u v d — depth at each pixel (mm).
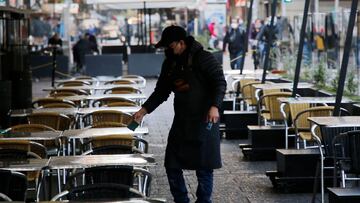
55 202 5867
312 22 18453
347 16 15586
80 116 12805
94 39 34562
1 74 19797
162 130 16688
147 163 7512
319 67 16688
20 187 7172
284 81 18469
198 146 8086
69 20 37000
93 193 6355
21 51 20875
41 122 11797
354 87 14539
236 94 18297
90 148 9109
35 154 8477
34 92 25281
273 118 13734
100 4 29891
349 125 9070
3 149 8266
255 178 11352
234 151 13906
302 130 12031
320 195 10109
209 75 8062
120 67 30641
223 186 10812
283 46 21844
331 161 10320
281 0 23109
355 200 7750
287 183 10289
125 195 6324
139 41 36500
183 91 8109
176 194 8211
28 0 22203
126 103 13305
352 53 14766
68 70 30578
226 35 30047
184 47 8141
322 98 12805
